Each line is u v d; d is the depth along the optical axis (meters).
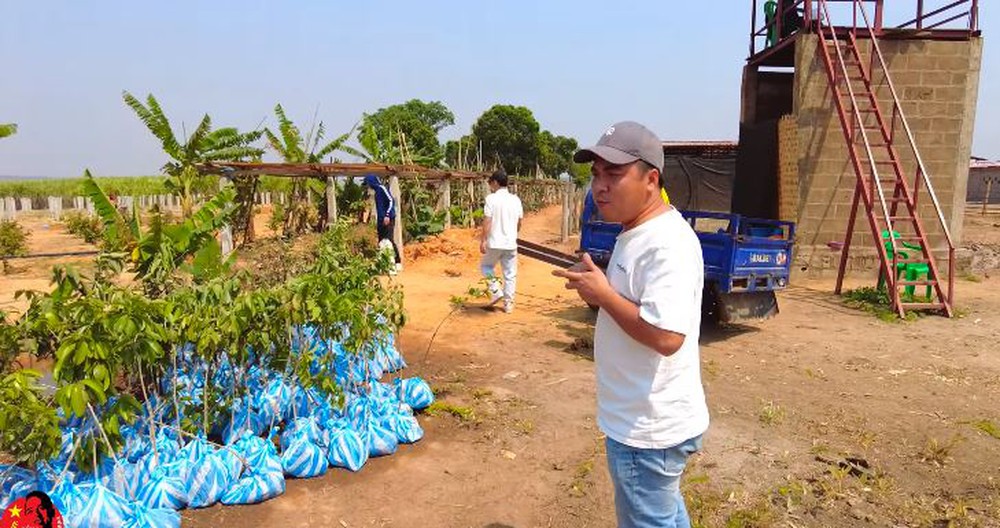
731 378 6.42
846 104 11.74
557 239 20.83
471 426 4.99
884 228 12.03
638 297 2.23
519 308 9.50
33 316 3.55
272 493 3.79
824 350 7.46
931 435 5.03
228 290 4.16
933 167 11.96
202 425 4.21
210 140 16.16
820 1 10.80
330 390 4.30
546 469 4.34
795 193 11.75
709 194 16.23
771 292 8.16
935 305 9.33
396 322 5.16
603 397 2.44
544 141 59.72
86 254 16.08
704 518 3.74
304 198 21.64
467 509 3.81
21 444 3.21
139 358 3.56
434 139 41.25
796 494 4.05
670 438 2.30
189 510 3.66
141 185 43.16
